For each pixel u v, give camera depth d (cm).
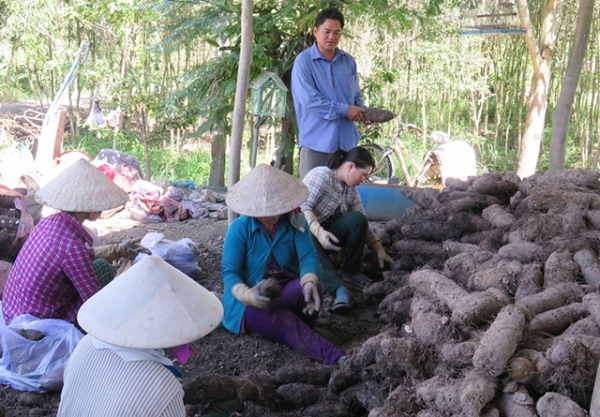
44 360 322
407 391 271
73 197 326
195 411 296
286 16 686
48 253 326
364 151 455
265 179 350
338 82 527
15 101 1520
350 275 477
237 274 370
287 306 374
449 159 770
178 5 724
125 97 847
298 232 377
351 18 754
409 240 447
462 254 370
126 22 862
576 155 1233
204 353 370
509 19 1123
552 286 317
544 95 914
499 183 444
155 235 473
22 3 1029
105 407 197
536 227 374
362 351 304
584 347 239
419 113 1351
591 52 1143
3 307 345
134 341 196
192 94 750
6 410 306
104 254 418
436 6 748
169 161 1064
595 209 395
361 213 462
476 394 234
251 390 292
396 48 1131
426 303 306
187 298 207
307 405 308
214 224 640
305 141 530
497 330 247
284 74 717
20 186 565
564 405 223
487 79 1261
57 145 741
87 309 206
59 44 1050
